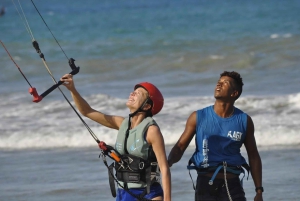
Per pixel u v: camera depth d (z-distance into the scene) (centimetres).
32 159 3412
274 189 2691
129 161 1670
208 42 9212
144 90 1702
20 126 4184
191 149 3488
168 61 7600
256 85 5822
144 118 1706
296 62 7206
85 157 3419
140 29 12344
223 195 1775
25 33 12481
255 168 1819
